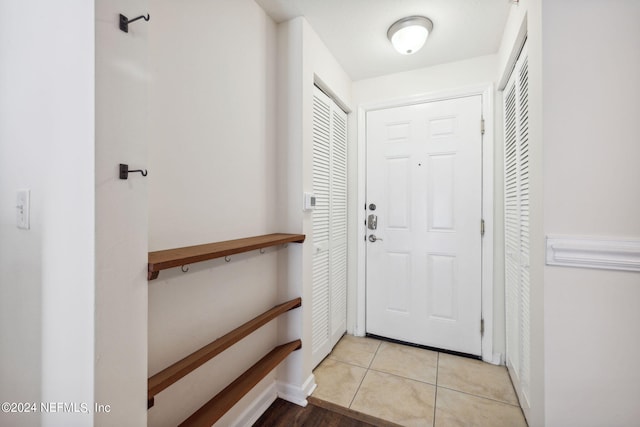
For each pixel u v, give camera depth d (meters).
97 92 0.63
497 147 1.97
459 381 1.76
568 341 1.00
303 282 1.60
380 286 2.33
